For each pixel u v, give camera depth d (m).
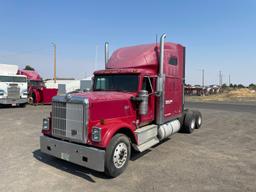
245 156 6.68
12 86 18.80
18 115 14.62
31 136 8.74
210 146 7.77
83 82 24.06
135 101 6.25
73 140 5.18
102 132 4.85
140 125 6.68
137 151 6.53
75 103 5.08
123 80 6.71
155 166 5.75
